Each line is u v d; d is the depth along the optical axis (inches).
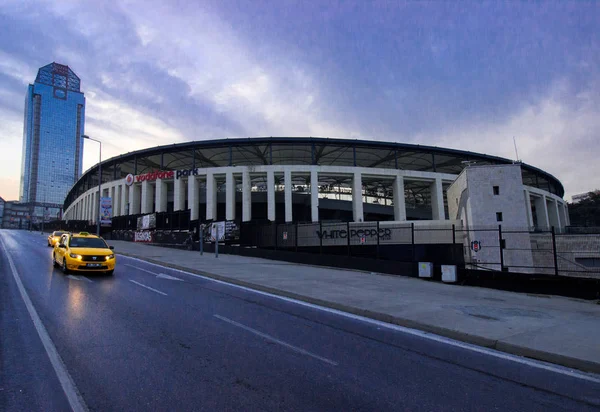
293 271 618.2
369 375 180.7
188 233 1171.3
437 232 1080.8
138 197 2000.5
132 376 167.5
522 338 239.0
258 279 500.7
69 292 377.1
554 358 208.8
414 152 1814.7
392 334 261.1
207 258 835.4
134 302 336.5
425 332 269.3
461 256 796.0
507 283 479.8
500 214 954.1
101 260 514.3
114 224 1784.0
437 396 158.9
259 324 273.3
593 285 413.1
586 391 169.5
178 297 370.3
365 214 2185.0
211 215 1700.3
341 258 713.6
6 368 173.9
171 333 239.6
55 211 5472.4
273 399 149.3
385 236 1010.7
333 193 2133.4
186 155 1977.1
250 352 208.2
